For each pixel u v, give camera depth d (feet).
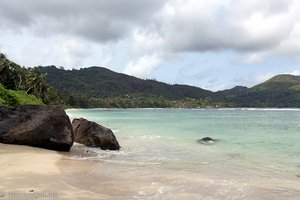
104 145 76.02
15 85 321.11
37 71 367.25
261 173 50.72
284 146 84.07
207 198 35.22
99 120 232.94
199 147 81.87
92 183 40.42
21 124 67.72
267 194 37.86
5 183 36.19
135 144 87.61
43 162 50.06
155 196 35.22
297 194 38.06
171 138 102.68
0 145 63.72
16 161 49.70
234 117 307.78
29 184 36.22
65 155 64.23
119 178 44.24
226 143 90.27
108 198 33.32
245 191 38.81
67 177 42.47
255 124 186.50
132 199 33.50
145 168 52.85
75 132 81.71
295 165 57.88
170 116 329.72
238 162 60.49
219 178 46.01
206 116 335.26
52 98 446.19
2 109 72.28
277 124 188.14
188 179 44.47
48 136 66.54
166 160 62.08
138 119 253.24
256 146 84.12
